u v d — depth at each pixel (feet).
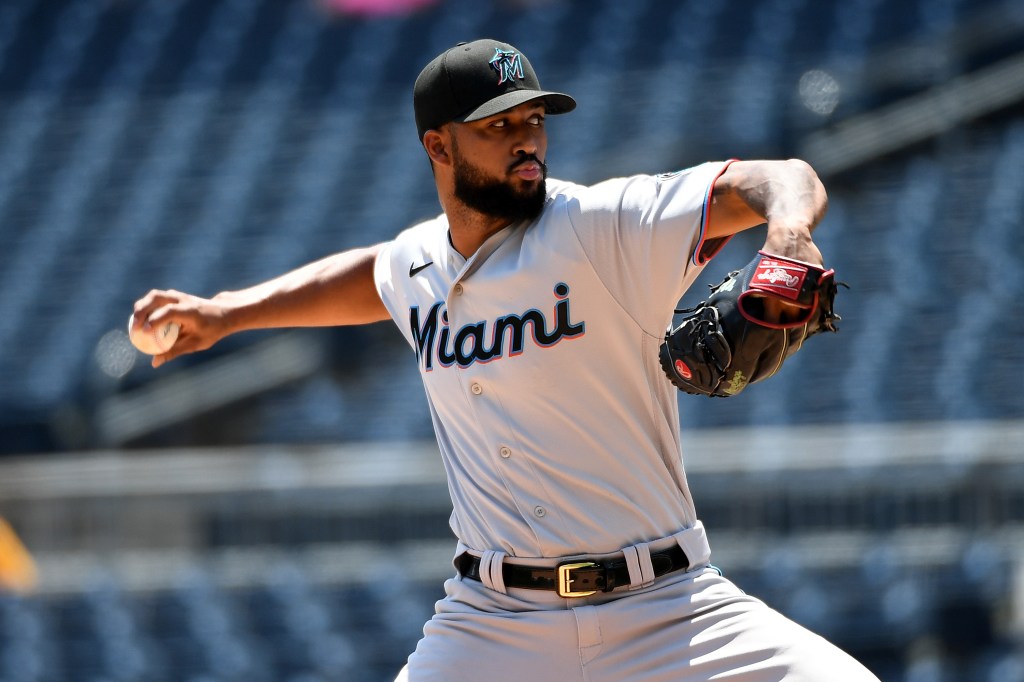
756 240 146.82
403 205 166.50
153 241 165.48
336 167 176.35
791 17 197.26
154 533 97.86
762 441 90.74
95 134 188.75
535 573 31.12
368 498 97.35
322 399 139.23
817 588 90.17
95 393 140.15
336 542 97.60
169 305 35.50
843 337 132.98
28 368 145.59
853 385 125.49
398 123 185.26
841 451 90.07
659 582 31.14
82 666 97.86
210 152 182.29
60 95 198.59
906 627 89.40
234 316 36.24
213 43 207.10
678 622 30.81
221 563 97.76
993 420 119.34
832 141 166.40
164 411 138.62
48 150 186.19
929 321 134.21
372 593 96.89
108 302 155.43
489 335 30.91
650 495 31.12
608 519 30.86
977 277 140.77
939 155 165.37
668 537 31.24
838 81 172.65
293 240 162.40
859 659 90.27
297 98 193.67
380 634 96.02
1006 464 88.33
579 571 30.68
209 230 166.40
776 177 26.99
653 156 163.32
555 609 31.09
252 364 141.79
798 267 25.07
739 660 30.17
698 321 26.55
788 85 180.24
